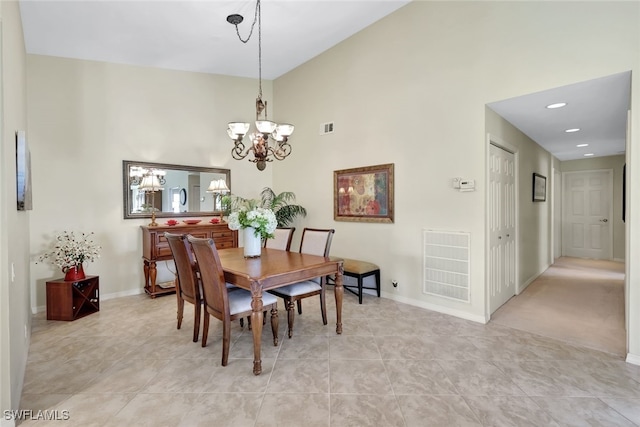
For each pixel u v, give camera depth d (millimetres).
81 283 3605
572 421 1779
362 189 4328
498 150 3592
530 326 3143
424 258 3713
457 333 2986
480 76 3174
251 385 2154
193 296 2846
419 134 3703
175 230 4293
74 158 4023
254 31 3986
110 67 4281
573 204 6973
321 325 3213
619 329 3033
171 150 4727
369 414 1851
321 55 4824
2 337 1677
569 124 3900
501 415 1832
